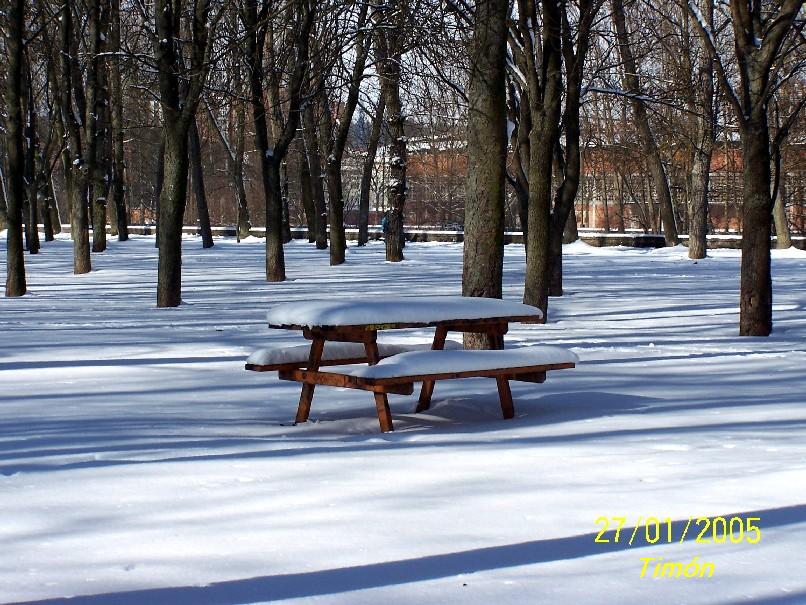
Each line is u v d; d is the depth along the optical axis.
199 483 5.44
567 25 17.03
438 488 5.21
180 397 9.30
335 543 4.24
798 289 23.34
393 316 7.68
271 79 29.50
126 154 73.56
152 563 4.03
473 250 11.95
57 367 11.20
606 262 37.12
